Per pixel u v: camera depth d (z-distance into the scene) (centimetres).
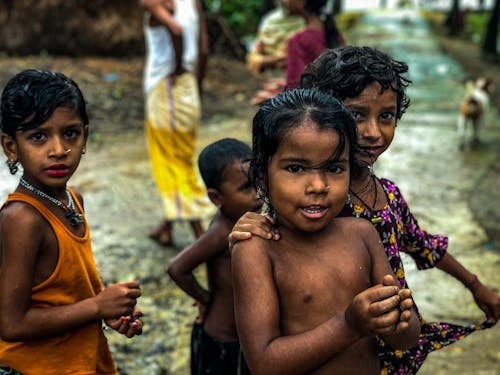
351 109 170
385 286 121
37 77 170
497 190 609
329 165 134
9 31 941
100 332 195
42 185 178
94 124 781
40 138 170
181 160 437
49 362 181
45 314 174
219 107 939
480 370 308
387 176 648
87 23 975
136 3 1025
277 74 1167
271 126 134
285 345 129
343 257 145
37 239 172
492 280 406
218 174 228
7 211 172
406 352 182
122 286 182
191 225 451
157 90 427
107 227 475
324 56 174
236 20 1490
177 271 231
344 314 127
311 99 137
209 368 234
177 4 424
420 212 539
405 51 1777
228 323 230
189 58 433
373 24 2519
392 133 176
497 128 898
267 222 146
